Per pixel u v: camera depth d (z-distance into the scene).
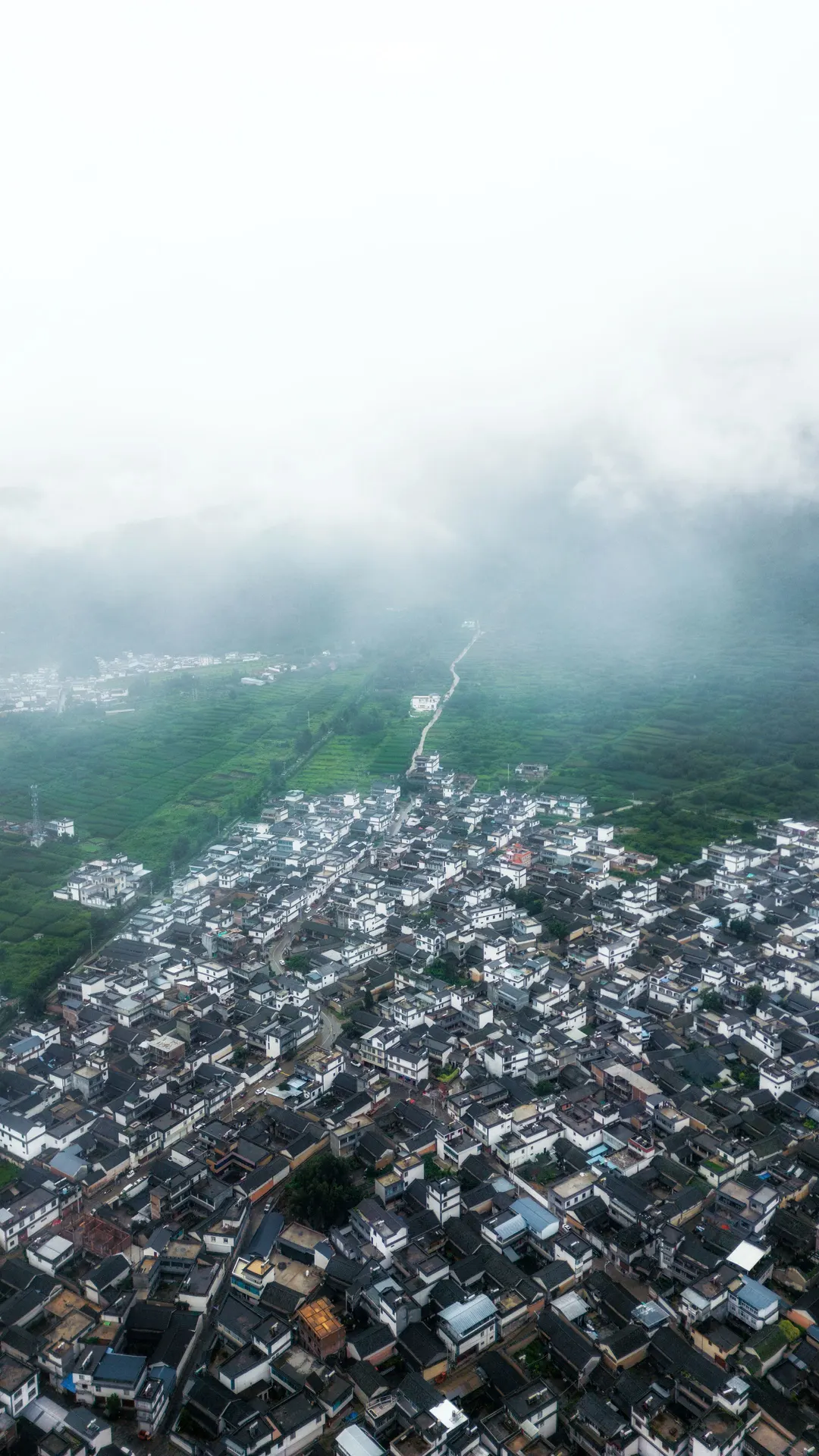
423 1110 166.75
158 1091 170.00
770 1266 129.25
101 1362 112.56
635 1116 162.12
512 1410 107.56
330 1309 122.00
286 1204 146.00
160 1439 108.88
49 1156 155.25
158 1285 129.12
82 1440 105.06
